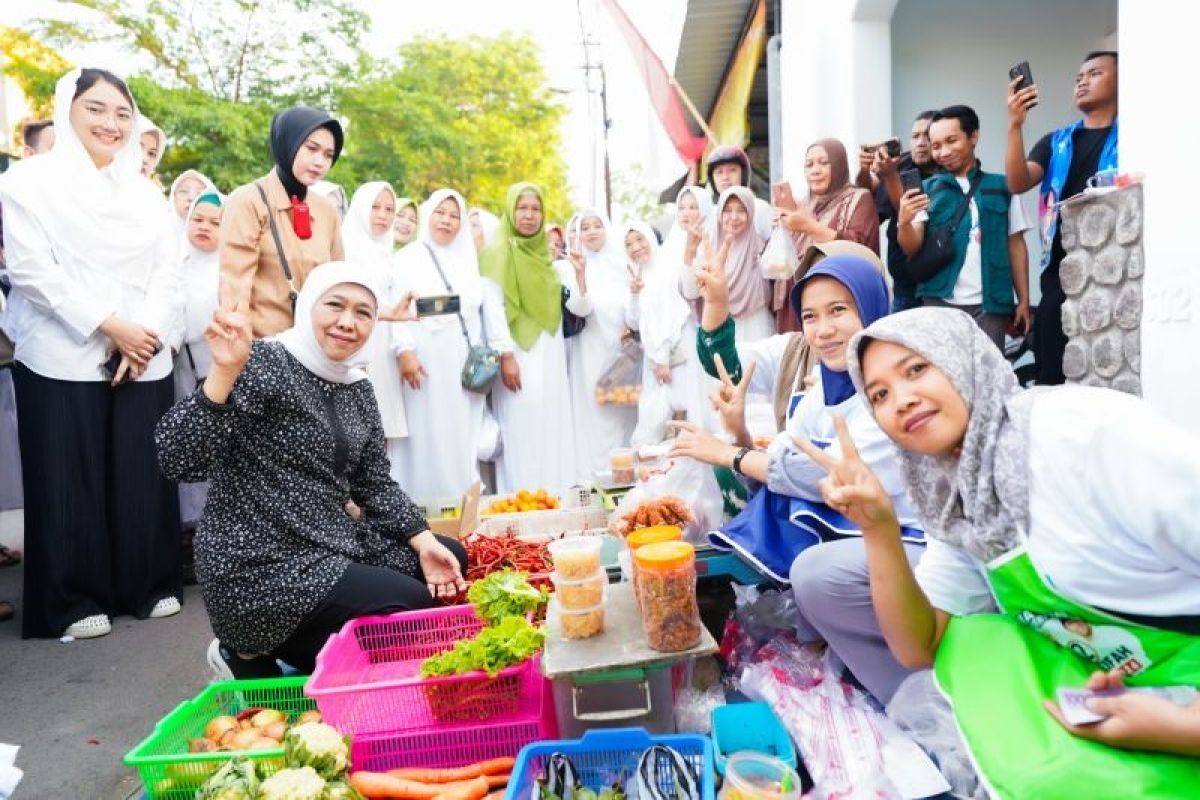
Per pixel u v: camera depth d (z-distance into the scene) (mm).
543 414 5027
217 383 2207
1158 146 2684
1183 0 2539
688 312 4941
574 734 2113
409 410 4680
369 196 4508
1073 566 1453
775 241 4230
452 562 2721
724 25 8633
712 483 2910
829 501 1582
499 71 19844
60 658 3348
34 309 3553
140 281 3762
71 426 3566
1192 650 1441
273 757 1869
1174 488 1316
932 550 1849
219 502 2400
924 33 5621
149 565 3824
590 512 3600
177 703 2898
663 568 1828
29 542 3586
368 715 2062
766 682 2180
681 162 10695
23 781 2402
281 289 3662
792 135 6809
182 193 5129
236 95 14727
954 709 1563
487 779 1974
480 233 6145
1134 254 2889
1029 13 5621
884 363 1569
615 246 5488
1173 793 1317
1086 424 1401
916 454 1684
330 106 15547
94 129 3557
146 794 2033
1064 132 3891
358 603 2393
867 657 2047
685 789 1718
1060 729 1420
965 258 4176
